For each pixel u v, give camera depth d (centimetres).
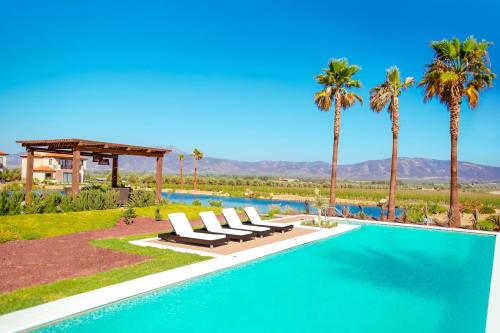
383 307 729
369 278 929
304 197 4912
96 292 691
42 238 1198
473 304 751
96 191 1803
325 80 2216
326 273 963
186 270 864
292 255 1155
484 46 1803
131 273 822
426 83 1936
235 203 3753
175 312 672
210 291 791
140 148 2014
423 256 1202
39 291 687
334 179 2255
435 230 1778
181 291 784
